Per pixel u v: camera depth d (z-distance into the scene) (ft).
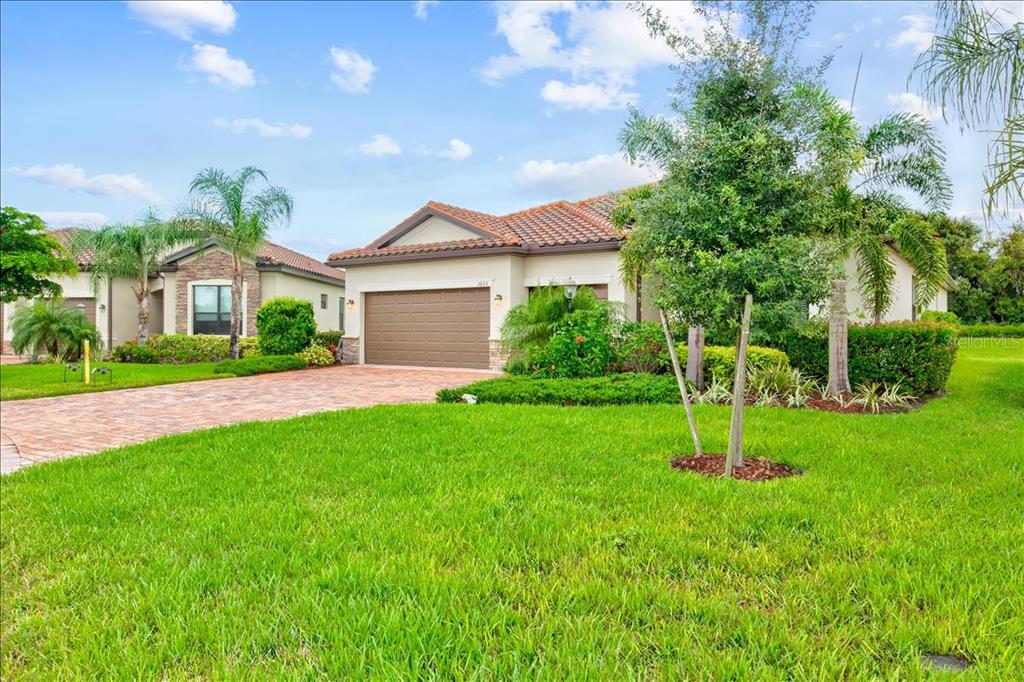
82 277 87.97
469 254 59.77
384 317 68.39
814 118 18.69
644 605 10.66
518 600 11.09
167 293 85.51
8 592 12.53
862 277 40.73
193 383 52.85
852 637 9.56
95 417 35.19
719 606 10.47
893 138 30.94
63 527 15.81
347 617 10.39
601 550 13.12
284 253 100.01
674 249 19.53
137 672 9.27
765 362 38.50
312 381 53.57
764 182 18.40
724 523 14.62
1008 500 16.11
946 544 13.05
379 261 66.44
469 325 61.87
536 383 38.55
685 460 21.31
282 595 11.52
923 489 17.11
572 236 56.85
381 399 41.88
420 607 10.65
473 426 27.22
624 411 31.24
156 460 22.54
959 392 39.65
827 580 11.51
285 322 69.21
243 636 10.03
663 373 46.09
